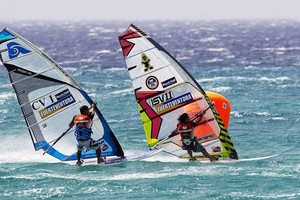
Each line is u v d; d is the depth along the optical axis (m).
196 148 102.56
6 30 99.88
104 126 103.38
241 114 151.75
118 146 104.31
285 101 172.25
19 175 96.31
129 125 140.25
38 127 102.75
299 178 94.12
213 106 102.50
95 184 92.06
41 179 94.38
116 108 164.38
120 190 89.56
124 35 102.50
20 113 156.00
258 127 136.62
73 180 93.62
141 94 104.06
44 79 101.88
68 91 102.62
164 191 88.94
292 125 138.38
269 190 89.19
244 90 194.50
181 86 103.12
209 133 103.81
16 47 100.56
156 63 102.88
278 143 120.81
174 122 104.06
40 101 102.31
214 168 99.25
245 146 118.62
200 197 86.50
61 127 103.19
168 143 104.75
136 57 103.06
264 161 103.81
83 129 100.50
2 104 170.88
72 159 103.62
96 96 185.25
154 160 103.81
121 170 98.69
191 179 93.88
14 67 100.94
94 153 103.94
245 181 92.94
